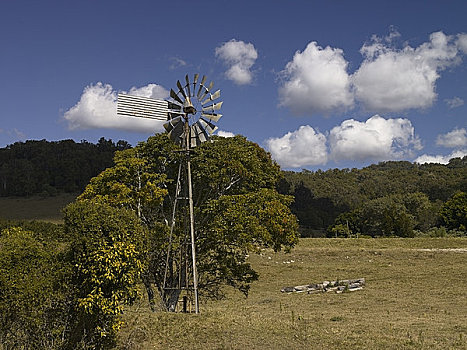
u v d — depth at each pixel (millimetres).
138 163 18125
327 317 16609
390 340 12086
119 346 11742
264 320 14750
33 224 26797
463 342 12000
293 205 105250
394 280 28812
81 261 10453
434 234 70562
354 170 165125
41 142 119875
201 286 19781
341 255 39406
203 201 19203
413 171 155125
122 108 16188
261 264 36344
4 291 9320
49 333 9961
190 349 11656
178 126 16906
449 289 24641
